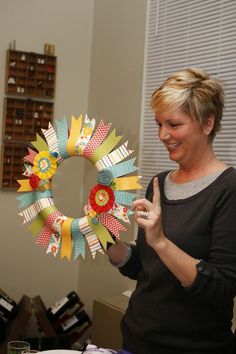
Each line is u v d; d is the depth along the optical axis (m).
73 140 1.54
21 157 3.44
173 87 1.24
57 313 3.07
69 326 3.08
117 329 2.65
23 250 3.50
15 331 2.87
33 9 3.49
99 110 3.59
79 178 3.74
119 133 3.35
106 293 3.38
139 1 3.20
